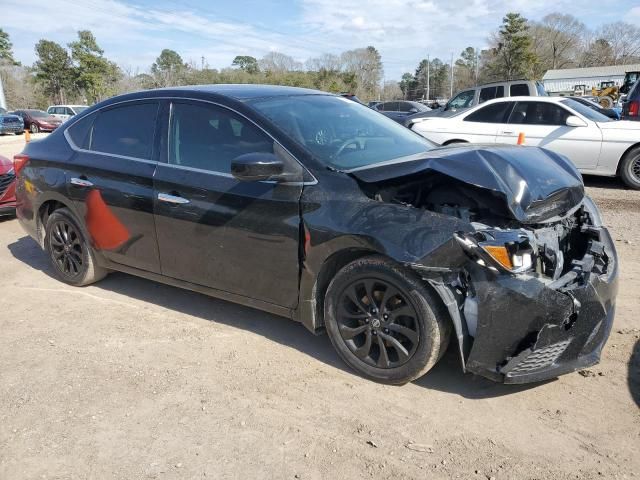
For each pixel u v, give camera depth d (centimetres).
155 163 400
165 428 291
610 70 6775
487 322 283
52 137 490
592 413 294
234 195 355
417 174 316
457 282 287
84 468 263
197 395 321
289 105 391
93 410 308
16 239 664
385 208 307
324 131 372
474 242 280
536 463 258
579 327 292
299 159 337
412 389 320
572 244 345
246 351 371
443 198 329
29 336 400
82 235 464
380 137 400
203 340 388
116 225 428
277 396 318
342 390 321
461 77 9512
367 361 327
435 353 300
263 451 272
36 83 6031
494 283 280
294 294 346
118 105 439
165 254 404
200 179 373
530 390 316
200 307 445
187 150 388
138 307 448
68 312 441
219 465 263
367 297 318
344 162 344
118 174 418
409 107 2388
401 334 312
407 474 254
